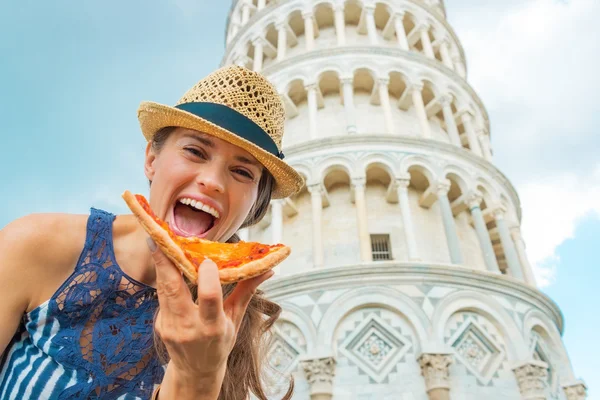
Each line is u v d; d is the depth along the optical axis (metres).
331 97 28.98
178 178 3.02
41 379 2.61
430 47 31.81
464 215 25.31
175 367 2.08
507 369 17.25
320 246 20.91
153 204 3.09
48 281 2.78
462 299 18.31
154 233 2.14
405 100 28.34
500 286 19.31
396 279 18.38
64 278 2.83
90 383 2.66
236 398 3.95
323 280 18.56
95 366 2.70
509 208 26.02
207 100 3.19
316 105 27.30
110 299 2.84
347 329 17.48
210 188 2.97
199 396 2.10
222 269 2.30
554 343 19.81
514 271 22.31
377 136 24.09
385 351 16.94
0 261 2.63
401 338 17.14
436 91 28.67
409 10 32.81
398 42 32.09
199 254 2.34
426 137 25.86
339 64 28.00
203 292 1.89
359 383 16.17
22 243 2.72
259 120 3.26
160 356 2.79
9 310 2.61
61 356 2.65
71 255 2.86
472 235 24.84
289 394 4.71
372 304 17.89
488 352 17.56
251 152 3.13
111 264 2.90
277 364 17.06
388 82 27.50
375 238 22.42
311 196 22.75
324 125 27.16
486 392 16.31
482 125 30.73
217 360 2.02
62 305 2.73
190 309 1.98
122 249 3.03
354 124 25.66
